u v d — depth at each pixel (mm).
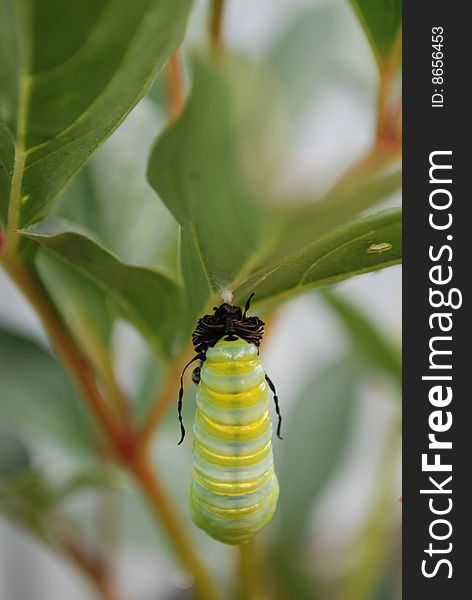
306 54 332
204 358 254
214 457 248
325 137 441
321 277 246
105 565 314
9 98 224
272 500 252
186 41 270
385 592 358
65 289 276
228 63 264
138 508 334
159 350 269
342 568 367
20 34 217
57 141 230
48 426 298
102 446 299
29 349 303
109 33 218
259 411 249
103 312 275
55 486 283
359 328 308
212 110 254
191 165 244
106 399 285
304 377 495
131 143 296
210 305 251
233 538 250
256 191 254
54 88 223
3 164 235
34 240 244
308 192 268
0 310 457
